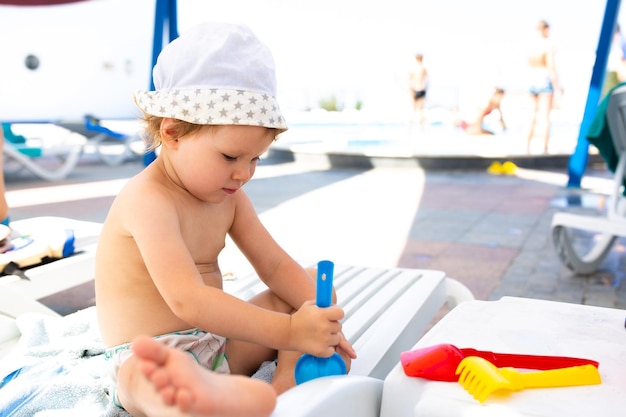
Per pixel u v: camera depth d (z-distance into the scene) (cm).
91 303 254
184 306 96
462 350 87
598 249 298
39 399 110
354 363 109
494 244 359
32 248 178
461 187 600
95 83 1223
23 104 1130
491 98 1025
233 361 119
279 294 123
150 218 103
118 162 795
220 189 108
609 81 855
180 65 105
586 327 101
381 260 322
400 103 1338
